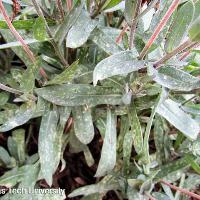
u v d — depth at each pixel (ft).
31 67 0.43
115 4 0.44
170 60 0.42
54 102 0.47
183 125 0.44
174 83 0.40
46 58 0.50
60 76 0.44
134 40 0.44
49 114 0.49
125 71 0.40
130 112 0.49
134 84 0.46
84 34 0.42
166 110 0.44
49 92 0.47
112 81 0.48
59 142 0.49
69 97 0.47
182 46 0.39
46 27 0.41
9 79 0.50
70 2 0.43
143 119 0.55
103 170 0.50
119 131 0.59
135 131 0.47
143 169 0.54
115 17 0.54
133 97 0.49
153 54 0.45
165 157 0.56
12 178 0.53
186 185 0.56
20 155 0.56
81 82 0.48
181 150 0.56
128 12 0.41
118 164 0.56
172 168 0.55
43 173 0.48
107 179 0.55
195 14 0.40
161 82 0.40
